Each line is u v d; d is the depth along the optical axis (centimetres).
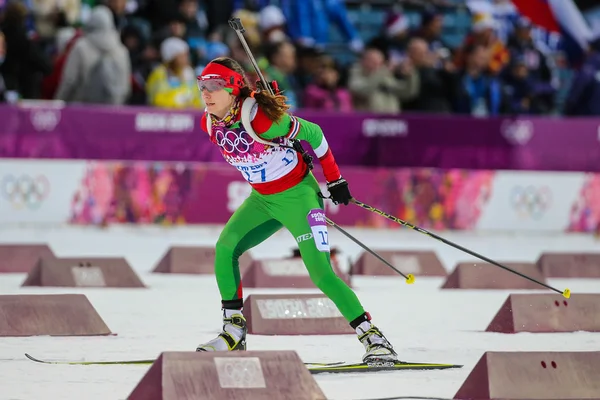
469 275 3147
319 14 5878
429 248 4306
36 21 4878
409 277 1783
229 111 1708
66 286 2928
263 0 5712
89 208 4531
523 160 4994
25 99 4616
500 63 5497
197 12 5325
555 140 5006
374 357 1736
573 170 5053
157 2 4925
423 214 4909
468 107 5206
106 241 4141
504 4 6269
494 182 4972
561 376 1487
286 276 3073
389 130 4803
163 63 4691
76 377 1617
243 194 4725
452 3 6419
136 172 4572
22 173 4422
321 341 2064
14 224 4425
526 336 2192
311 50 5128
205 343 1939
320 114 4728
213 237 4384
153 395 1332
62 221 4497
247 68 4756
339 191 1778
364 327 1759
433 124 4866
